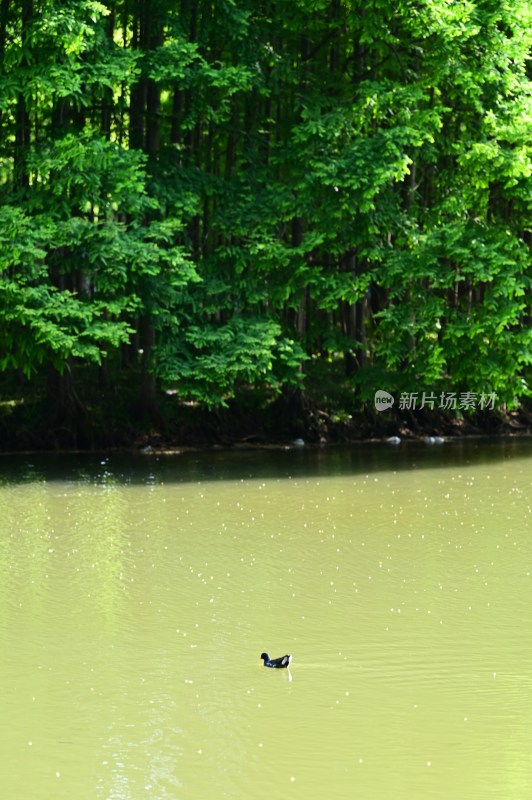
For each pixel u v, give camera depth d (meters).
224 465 37.28
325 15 41.97
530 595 21.11
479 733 14.64
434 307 39.59
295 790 13.08
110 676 16.69
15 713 15.30
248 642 18.28
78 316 34.84
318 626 19.14
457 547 24.95
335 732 14.66
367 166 37.75
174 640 18.36
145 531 26.39
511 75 40.69
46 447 40.06
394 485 33.12
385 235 41.72
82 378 43.12
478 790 13.05
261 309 42.72
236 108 42.78
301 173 39.16
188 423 42.34
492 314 39.53
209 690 16.14
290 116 41.41
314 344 47.59
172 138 41.31
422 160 44.00
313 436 43.78
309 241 38.56
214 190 39.81
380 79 43.16
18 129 37.72
